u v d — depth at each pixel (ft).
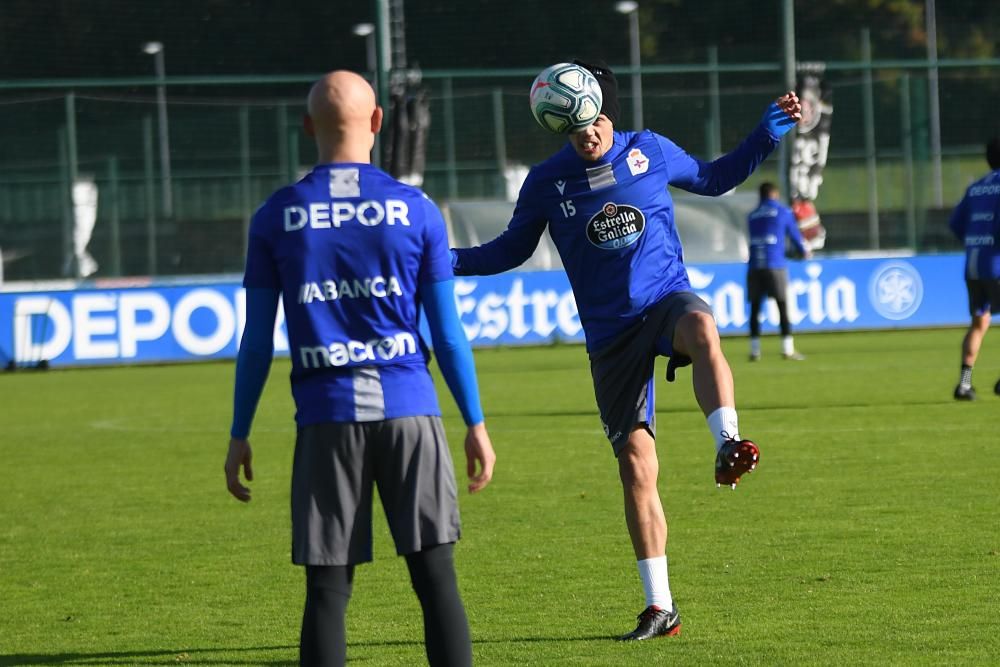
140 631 55.57
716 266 244.42
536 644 51.19
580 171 53.88
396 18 264.11
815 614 54.34
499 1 380.99
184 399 165.78
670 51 390.21
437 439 38.83
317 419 38.27
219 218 272.51
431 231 38.96
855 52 396.16
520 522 77.92
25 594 63.36
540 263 248.52
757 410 130.62
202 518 83.25
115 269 257.75
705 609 55.93
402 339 38.73
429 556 38.65
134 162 301.63
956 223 131.85
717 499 82.79
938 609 54.39
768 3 391.24
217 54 390.01
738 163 55.98
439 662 38.27
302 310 38.47
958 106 343.05
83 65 388.16
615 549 69.46
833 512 77.00
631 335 53.11
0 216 277.23
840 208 282.97
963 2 416.05
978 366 174.60
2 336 223.71
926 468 92.07
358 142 39.42
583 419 129.59
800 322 245.04
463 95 284.41
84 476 102.78
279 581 64.64
